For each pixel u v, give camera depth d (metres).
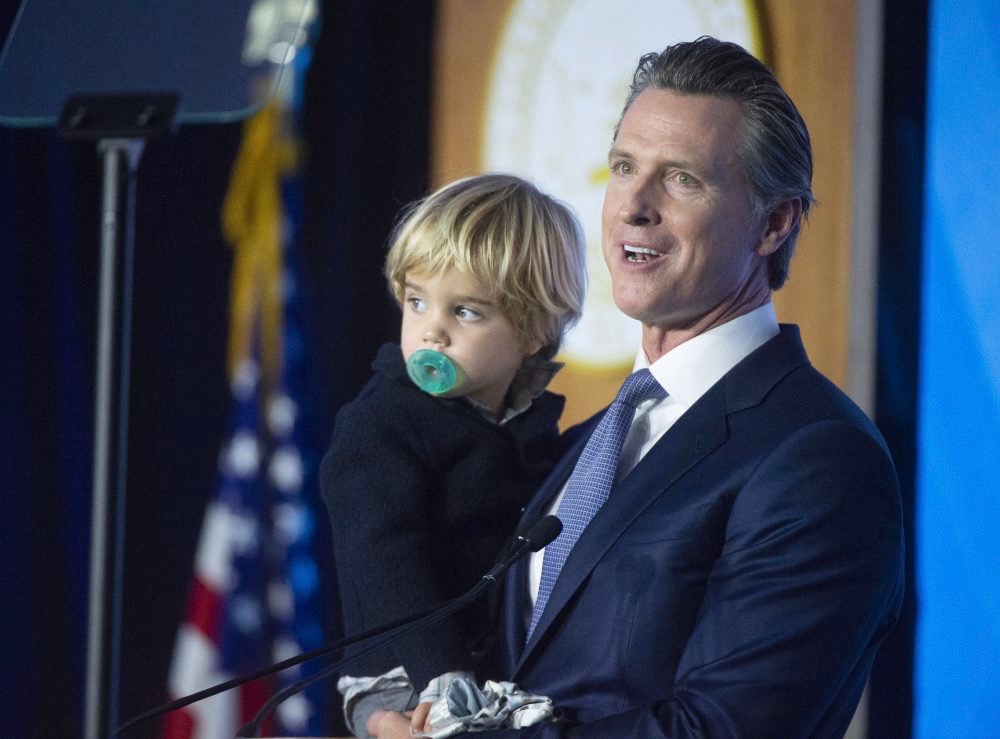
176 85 4.73
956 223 9.88
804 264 10.17
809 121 10.21
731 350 5.47
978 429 9.76
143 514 12.53
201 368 12.52
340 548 5.98
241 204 12.32
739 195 5.32
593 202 11.03
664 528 5.02
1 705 12.62
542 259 6.11
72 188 12.95
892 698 9.81
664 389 5.51
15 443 12.82
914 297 9.97
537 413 6.33
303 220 12.18
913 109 10.04
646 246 5.31
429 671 5.48
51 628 12.72
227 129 12.49
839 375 10.05
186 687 11.80
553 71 11.26
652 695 4.91
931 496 9.84
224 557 11.93
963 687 9.66
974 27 9.88
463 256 5.95
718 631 4.75
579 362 10.87
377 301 11.98
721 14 10.60
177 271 12.57
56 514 12.79
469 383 6.06
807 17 10.27
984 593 9.66
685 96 5.38
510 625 5.58
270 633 11.84
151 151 12.65
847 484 4.83
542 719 4.89
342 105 11.98
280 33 4.82
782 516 4.79
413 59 11.78
